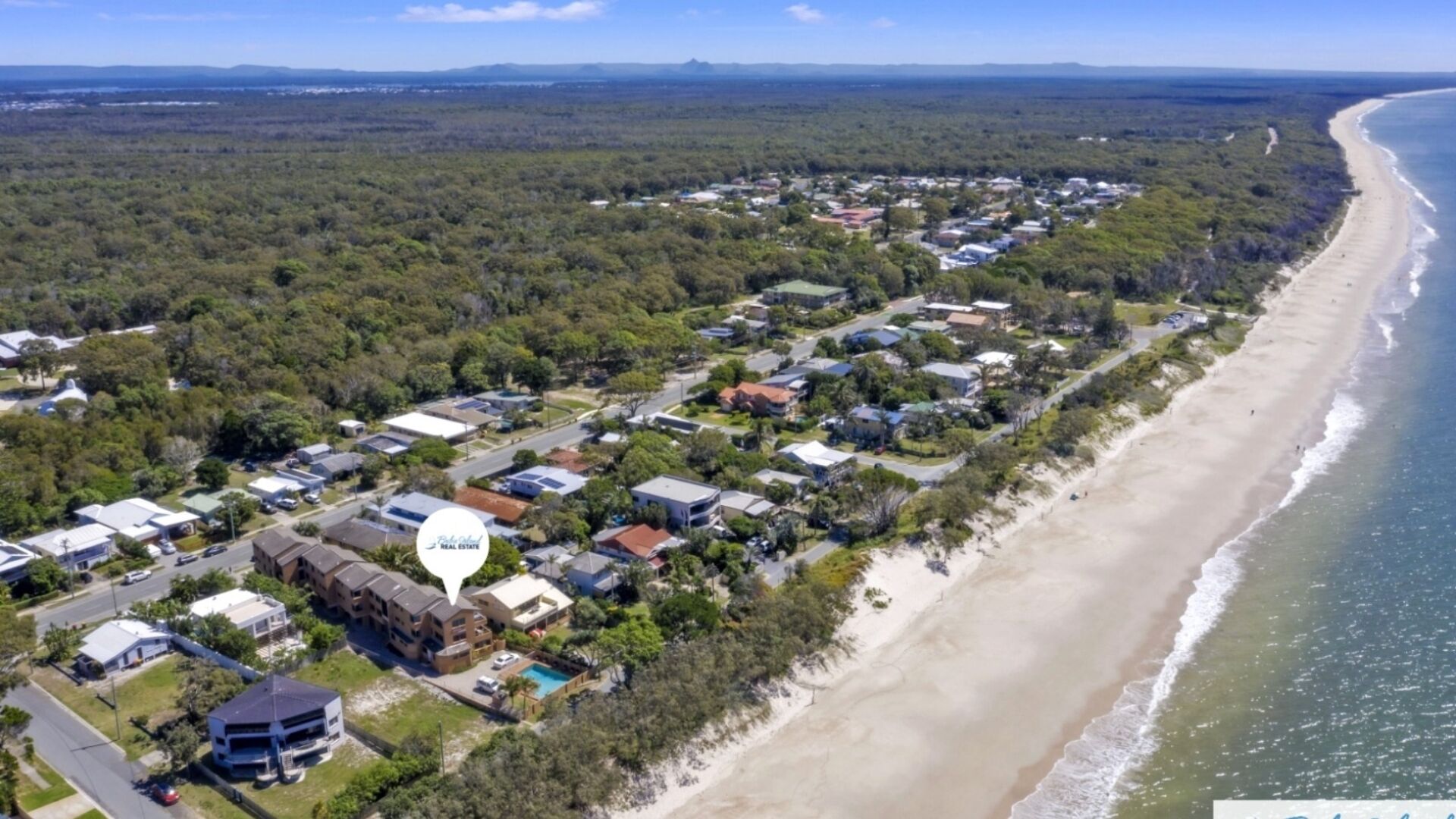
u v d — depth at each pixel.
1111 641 99.50
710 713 82.38
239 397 151.62
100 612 101.81
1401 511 125.19
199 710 81.56
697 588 102.75
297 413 146.25
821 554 111.69
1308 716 86.12
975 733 85.62
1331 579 109.44
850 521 118.31
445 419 152.75
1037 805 77.31
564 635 96.25
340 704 80.56
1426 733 82.94
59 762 78.38
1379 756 80.56
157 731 82.62
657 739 77.81
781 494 124.06
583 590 102.81
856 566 107.00
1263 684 91.06
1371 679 90.88
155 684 89.50
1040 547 118.75
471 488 128.00
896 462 139.25
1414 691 88.62
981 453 133.50
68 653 92.56
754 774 79.88
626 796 75.19
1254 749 82.38
